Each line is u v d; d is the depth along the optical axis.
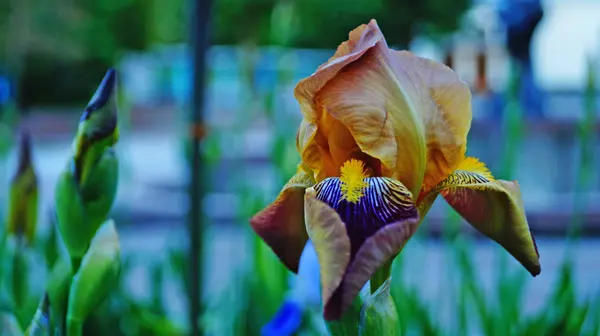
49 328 0.53
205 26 0.73
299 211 0.52
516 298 0.67
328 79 0.49
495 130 2.01
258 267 0.76
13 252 0.65
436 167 0.50
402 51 0.50
